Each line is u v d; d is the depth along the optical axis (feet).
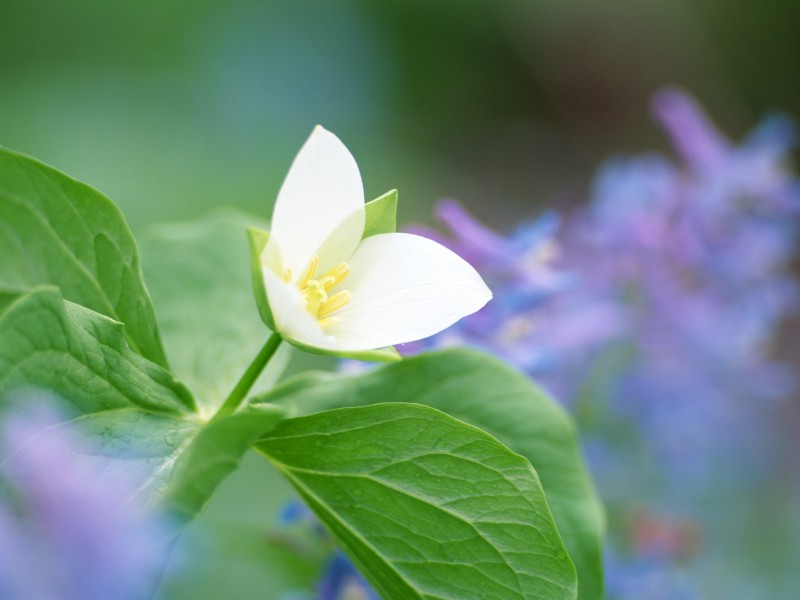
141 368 1.96
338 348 1.98
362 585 2.42
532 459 2.18
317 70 6.51
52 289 1.86
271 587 3.11
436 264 2.03
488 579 1.98
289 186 2.03
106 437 1.92
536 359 2.56
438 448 1.96
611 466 3.50
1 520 1.75
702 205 3.32
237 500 3.70
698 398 3.52
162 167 5.34
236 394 1.99
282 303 1.95
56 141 5.38
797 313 7.24
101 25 6.49
